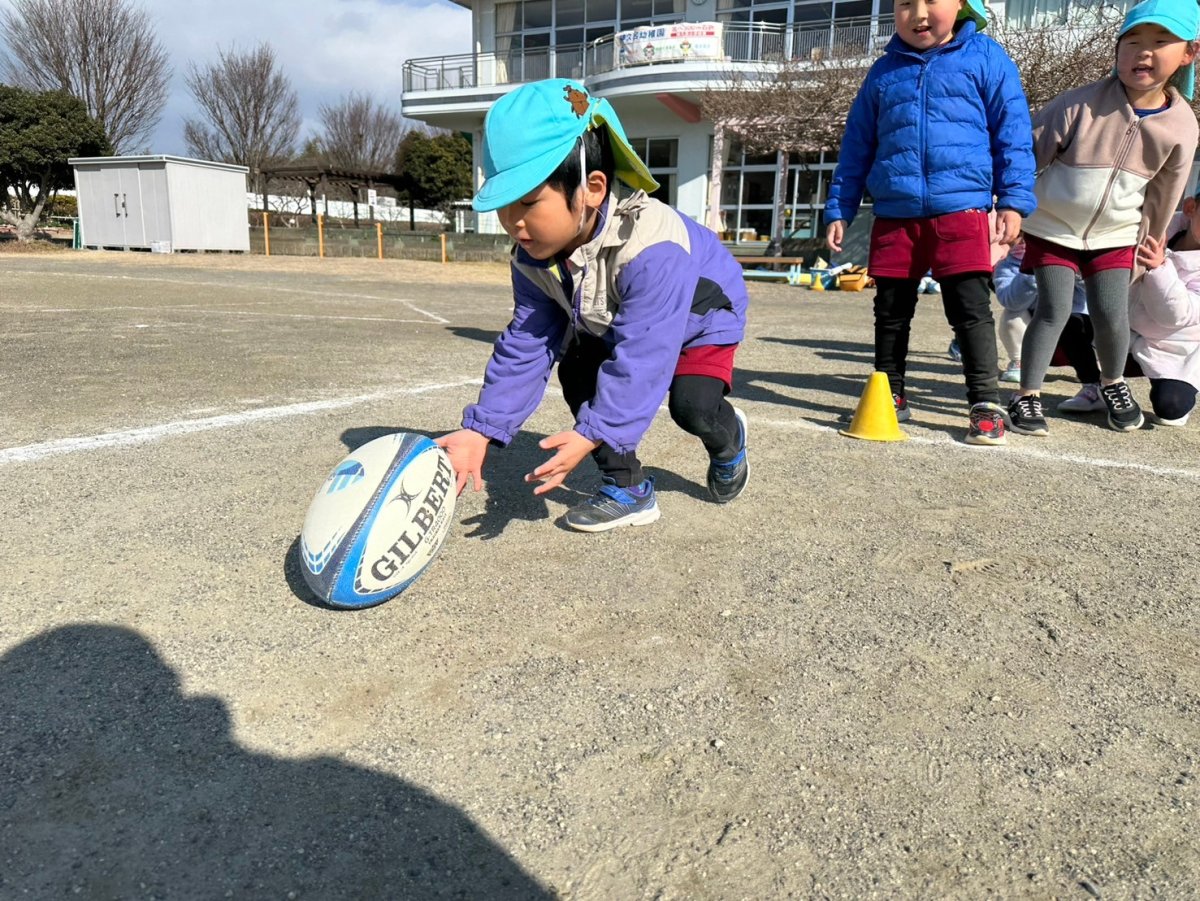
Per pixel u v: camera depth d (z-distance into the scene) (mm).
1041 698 1726
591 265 2203
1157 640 1979
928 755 1531
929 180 3609
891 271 3867
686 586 2201
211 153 41594
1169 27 3396
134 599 2037
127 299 9742
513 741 1543
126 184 22516
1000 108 3529
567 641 1903
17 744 1490
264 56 39188
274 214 35250
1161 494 3072
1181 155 3670
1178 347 4168
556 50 24203
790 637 1945
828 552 2455
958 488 3096
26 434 3457
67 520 2516
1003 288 5211
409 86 26234
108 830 1303
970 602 2154
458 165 42531
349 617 1986
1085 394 4465
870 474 3250
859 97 3896
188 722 1572
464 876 1237
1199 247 4316
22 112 24297
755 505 2848
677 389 2488
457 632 1931
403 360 5695
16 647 1805
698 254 2449
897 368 4148
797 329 8602
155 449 3279
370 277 15711
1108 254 3850
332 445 3396
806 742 1560
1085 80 14922
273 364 5348
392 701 1659
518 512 2730
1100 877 1261
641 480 2629
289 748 1510
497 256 22203
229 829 1313
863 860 1281
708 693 1711
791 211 21797
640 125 23062
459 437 2336
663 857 1279
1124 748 1569
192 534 2439
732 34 21328
